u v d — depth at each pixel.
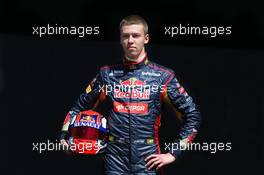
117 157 8.74
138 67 8.83
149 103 8.73
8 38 17.50
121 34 8.74
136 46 8.66
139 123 8.70
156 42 19.03
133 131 8.69
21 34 18.08
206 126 16.16
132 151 8.69
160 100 8.84
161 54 18.53
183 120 8.99
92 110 9.10
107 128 8.88
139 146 8.70
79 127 8.93
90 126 8.80
